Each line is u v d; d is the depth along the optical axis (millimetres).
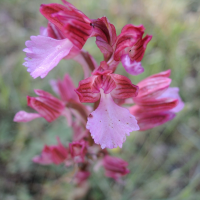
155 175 142
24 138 143
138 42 58
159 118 84
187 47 191
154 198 138
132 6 204
